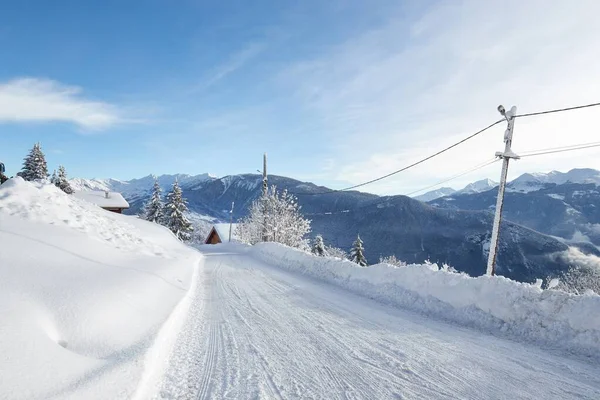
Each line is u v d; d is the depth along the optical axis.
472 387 3.67
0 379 2.44
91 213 12.20
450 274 7.50
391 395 3.44
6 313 3.25
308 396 3.39
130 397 2.88
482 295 6.49
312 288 10.23
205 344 4.95
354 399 3.34
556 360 4.54
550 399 3.43
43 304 3.91
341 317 6.71
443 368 4.19
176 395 3.34
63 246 6.98
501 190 9.40
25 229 7.09
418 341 5.28
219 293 9.16
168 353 4.48
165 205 52.72
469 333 5.80
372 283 9.60
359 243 55.19
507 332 5.75
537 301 5.69
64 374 2.84
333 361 4.36
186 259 15.05
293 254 17.08
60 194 10.71
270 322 6.23
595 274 48.38
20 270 4.63
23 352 2.83
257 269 15.38
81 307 4.25
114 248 9.46
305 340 5.21
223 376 3.83
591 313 4.96
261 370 4.03
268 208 35.06
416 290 8.04
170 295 7.22
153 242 15.66
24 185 9.45
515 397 3.46
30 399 2.39
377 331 5.80
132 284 6.32
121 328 4.38
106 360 3.46
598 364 4.42
